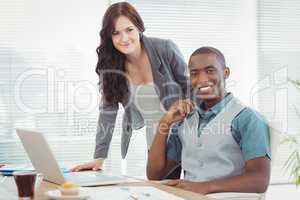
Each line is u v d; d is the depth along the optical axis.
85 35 3.63
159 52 2.75
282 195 3.80
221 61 2.18
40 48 3.57
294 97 3.91
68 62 3.61
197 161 2.06
